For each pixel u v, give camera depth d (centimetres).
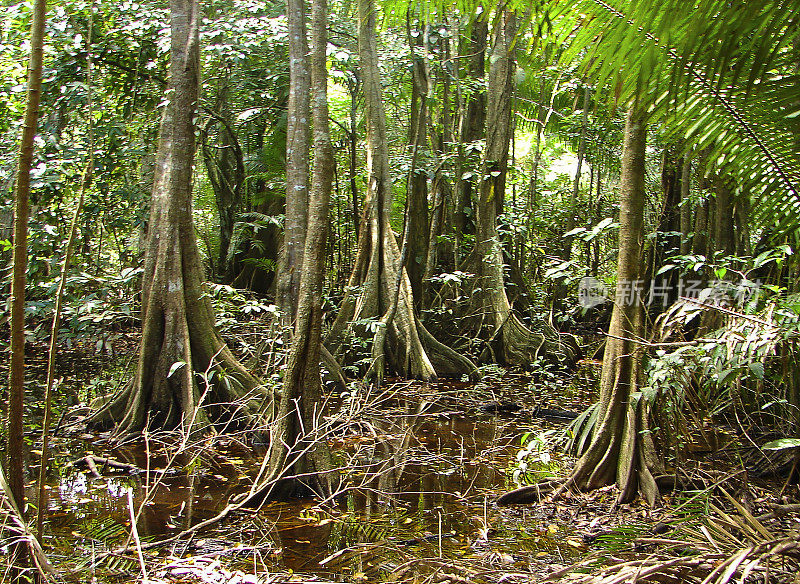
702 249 917
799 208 360
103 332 859
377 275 985
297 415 467
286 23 1020
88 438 612
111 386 788
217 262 1420
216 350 658
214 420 647
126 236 1163
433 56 1202
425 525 425
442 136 1250
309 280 464
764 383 530
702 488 461
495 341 1084
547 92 1344
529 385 916
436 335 1109
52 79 903
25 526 273
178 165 663
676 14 282
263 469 460
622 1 301
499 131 1130
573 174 1741
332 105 1370
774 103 325
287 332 740
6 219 812
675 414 466
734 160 360
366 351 960
